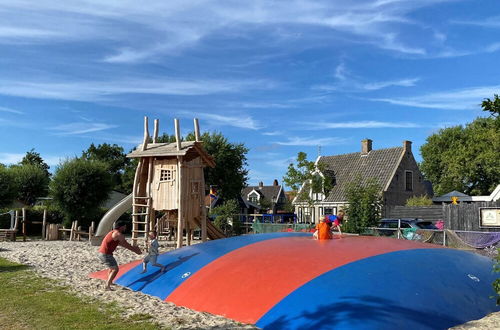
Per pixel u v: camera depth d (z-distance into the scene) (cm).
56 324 770
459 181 5328
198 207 1975
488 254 1312
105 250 1069
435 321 728
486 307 832
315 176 3581
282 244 1130
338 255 973
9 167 4991
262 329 744
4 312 852
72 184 3281
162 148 1955
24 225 2778
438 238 1917
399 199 3956
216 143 4628
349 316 706
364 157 4334
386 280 827
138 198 1992
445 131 6222
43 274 1311
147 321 793
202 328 750
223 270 987
